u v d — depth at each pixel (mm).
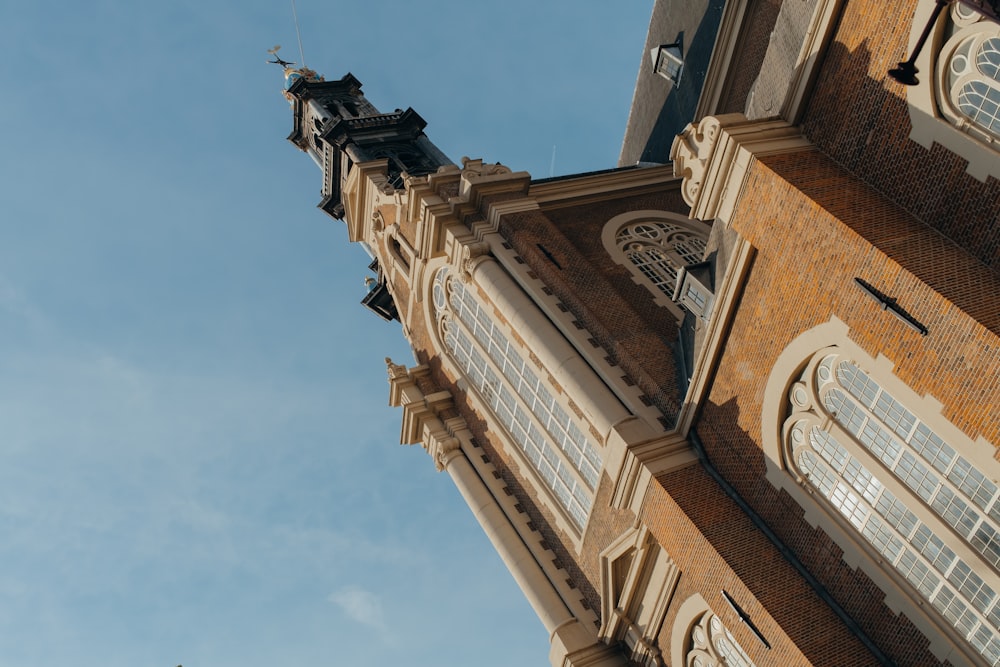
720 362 19297
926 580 15695
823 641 16766
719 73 32844
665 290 27047
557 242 27266
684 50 36625
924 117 14930
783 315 17219
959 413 14125
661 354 23422
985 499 14469
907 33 14953
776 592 17641
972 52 14070
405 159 40094
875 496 16438
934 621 15508
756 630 17719
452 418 31844
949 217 14734
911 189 15305
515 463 28453
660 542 20109
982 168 14141
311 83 44438
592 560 24406
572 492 25469
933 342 14266
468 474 30062
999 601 14469
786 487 18141
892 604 16172
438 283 31141
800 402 17516
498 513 28594
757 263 17578
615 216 30203
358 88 44938
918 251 14664
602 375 23422
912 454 15539
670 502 19562
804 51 16875
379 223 34875
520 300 25828
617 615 22781
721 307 18594
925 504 15445
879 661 16344
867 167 16062
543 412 26250
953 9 14133
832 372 16688
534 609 26188
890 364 15125
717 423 19766
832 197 15875
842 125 16438
